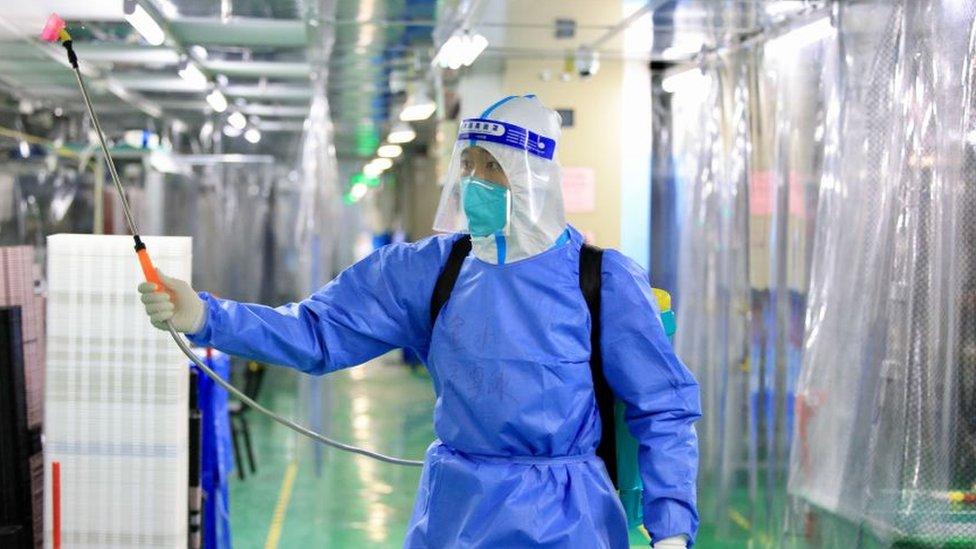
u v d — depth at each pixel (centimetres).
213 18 492
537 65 618
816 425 396
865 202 372
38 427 392
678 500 215
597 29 509
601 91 621
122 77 686
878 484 350
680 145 588
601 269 225
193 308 220
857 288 375
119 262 341
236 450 689
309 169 705
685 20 470
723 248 517
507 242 222
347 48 572
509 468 219
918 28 343
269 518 596
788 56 458
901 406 345
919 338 342
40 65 628
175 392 344
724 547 508
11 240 723
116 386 343
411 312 233
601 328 224
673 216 618
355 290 234
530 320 220
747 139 498
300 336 229
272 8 466
